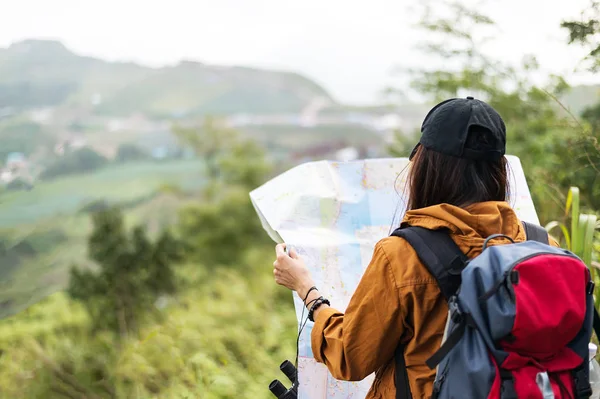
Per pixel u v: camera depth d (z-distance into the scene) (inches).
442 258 55.0
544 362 51.5
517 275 49.7
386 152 249.6
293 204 78.1
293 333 209.3
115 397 161.6
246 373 166.1
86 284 236.1
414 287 55.5
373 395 61.4
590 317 52.9
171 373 158.4
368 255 76.4
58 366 174.4
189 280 293.1
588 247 91.0
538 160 150.2
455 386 50.7
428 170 59.3
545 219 137.3
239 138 639.8
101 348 194.1
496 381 49.2
